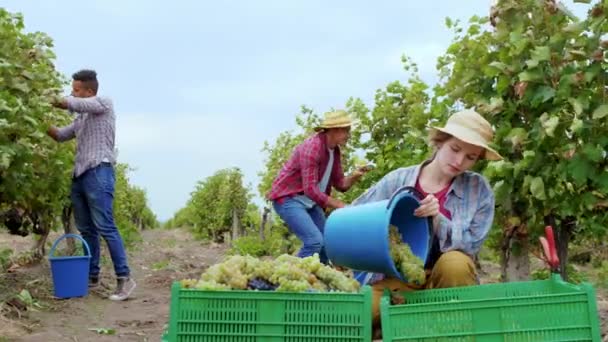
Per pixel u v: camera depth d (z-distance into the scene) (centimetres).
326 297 307
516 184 479
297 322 307
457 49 540
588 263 1287
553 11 464
